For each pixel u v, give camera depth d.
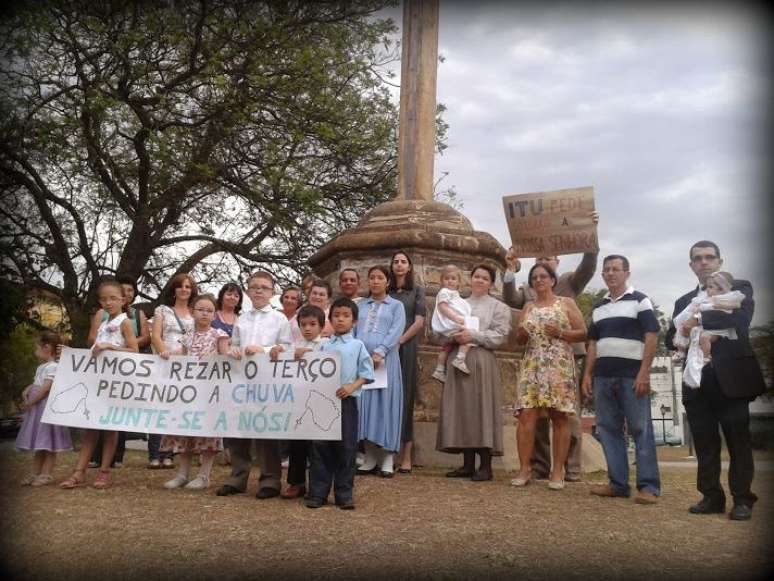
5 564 4.13
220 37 15.94
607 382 6.69
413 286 8.33
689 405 6.08
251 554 4.34
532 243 8.82
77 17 15.27
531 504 6.10
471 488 6.97
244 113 15.98
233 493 6.45
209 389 6.61
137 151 16.56
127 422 6.70
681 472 10.42
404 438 8.27
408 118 10.87
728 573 4.19
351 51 17.73
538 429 8.27
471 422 7.65
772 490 7.75
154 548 4.43
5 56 14.62
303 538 4.71
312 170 18.00
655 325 6.59
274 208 16.88
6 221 17.09
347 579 3.94
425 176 10.74
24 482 6.94
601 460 9.87
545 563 4.31
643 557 4.48
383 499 6.20
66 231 18.53
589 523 5.38
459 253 9.98
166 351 6.96
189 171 16.11
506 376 9.88
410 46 11.02
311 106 16.77
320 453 5.97
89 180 17.36
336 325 6.30
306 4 17.05
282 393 6.24
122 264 17.77
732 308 5.80
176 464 9.41
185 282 7.88
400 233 9.73
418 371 9.42
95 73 15.72
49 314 19.02
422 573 4.06
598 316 6.87
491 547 4.59
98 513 5.38
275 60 16.42
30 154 16.23
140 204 17.47
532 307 7.44
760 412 13.55
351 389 5.95
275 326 6.87
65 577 3.93
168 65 16.59
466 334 7.74
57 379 6.77
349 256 10.06
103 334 6.96
